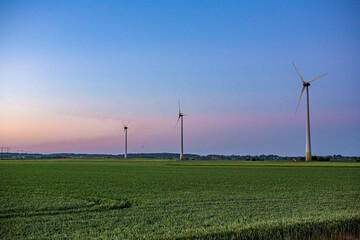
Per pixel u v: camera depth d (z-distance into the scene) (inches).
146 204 1010.7
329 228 660.7
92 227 702.5
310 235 636.7
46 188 1445.6
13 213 845.8
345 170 2812.5
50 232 664.4
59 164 4367.6
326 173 2458.2
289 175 2265.0
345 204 1005.2
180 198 1138.0
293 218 737.6
